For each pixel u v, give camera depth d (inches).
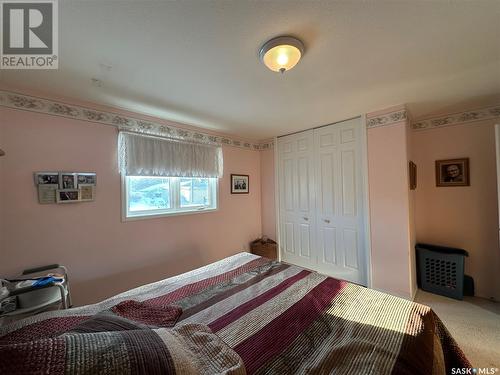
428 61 58.5
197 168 113.3
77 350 23.3
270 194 144.6
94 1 38.2
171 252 104.1
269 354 35.0
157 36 47.3
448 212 99.3
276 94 77.4
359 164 103.8
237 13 41.6
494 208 89.4
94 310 44.3
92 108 81.7
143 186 97.9
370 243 98.4
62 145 75.2
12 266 66.1
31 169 69.6
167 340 30.1
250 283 59.6
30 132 69.6
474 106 91.3
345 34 47.8
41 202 71.0
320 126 117.6
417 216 106.3
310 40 49.6
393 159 91.7
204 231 117.6
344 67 60.7
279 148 138.9
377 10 41.4
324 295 52.9
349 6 40.6
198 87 71.2
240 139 137.7
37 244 70.3
